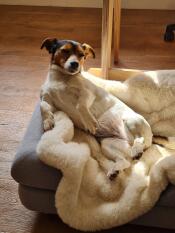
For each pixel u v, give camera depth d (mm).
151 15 3195
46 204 1447
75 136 1558
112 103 1644
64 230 1494
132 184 1360
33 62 2623
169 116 1729
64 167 1348
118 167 1405
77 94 1579
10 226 1518
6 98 2271
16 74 2498
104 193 1379
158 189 1318
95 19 3146
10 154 1868
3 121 2086
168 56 2662
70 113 1560
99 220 1339
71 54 1569
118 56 2604
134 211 1318
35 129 1518
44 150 1367
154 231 1479
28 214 1565
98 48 2744
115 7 2273
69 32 2967
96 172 1420
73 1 3322
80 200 1382
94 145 1541
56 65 1605
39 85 2387
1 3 3379
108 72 2207
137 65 2566
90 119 1556
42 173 1382
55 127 1477
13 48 2787
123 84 1770
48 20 3145
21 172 1392
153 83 1741
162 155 1538
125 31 2969
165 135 1698
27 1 3377
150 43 2818
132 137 1568
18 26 3064
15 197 1641
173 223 1377
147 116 1739
